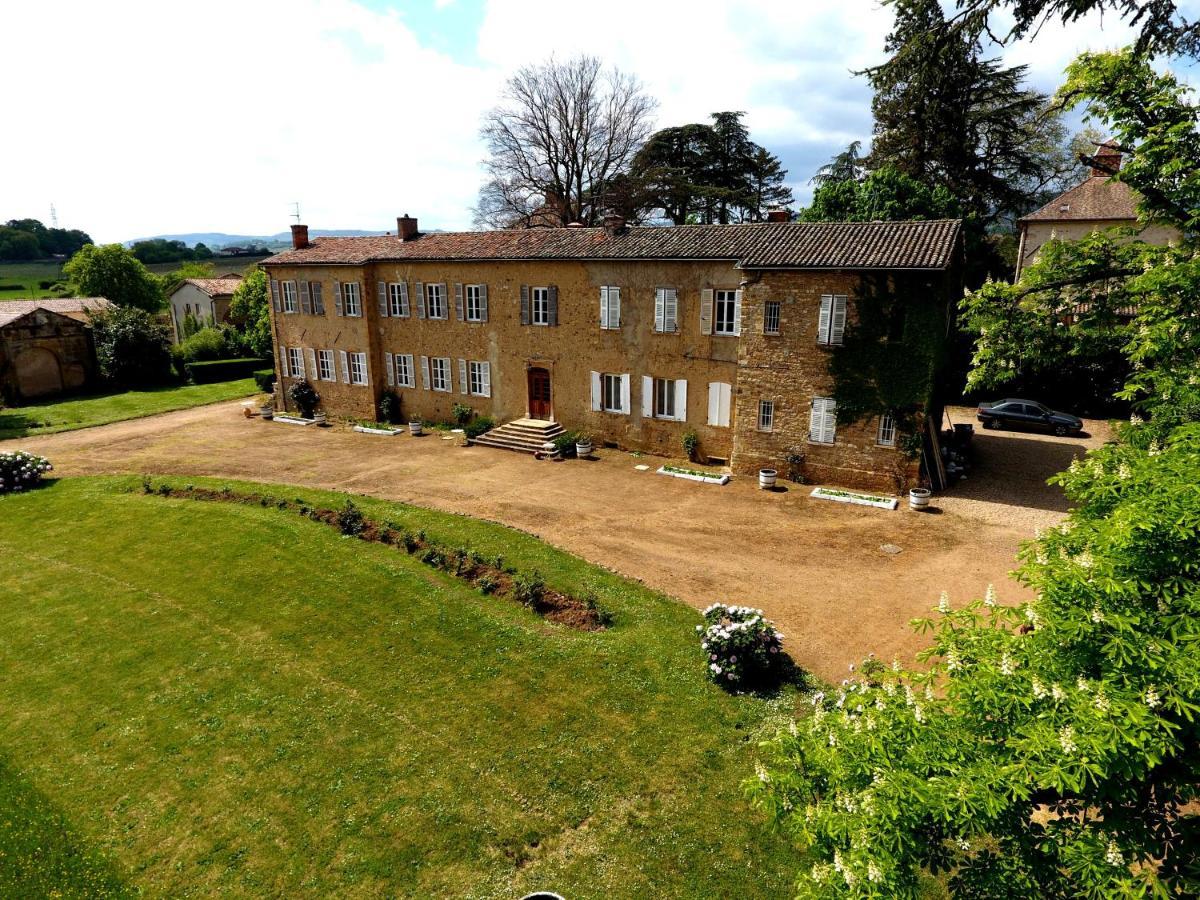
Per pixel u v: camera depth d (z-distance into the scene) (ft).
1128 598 20.40
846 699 24.77
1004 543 59.16
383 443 100.37
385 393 114.01
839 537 61.00
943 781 18.80
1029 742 18.43
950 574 53.52
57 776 35.37
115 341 154.10
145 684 42.75
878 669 40.16
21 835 31.48
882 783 19.12
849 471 73.41
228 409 132.77
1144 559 21.06
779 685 39.63
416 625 47.32
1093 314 47.09
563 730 36.58
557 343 92.89
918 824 18.53
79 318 162.61
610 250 85.76
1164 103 39.60
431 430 106.73
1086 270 47.91
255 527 64.80
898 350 68.39
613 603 49.06
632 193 149.07
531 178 158.61
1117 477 25.75
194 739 37.60
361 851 30.01
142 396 146.92
